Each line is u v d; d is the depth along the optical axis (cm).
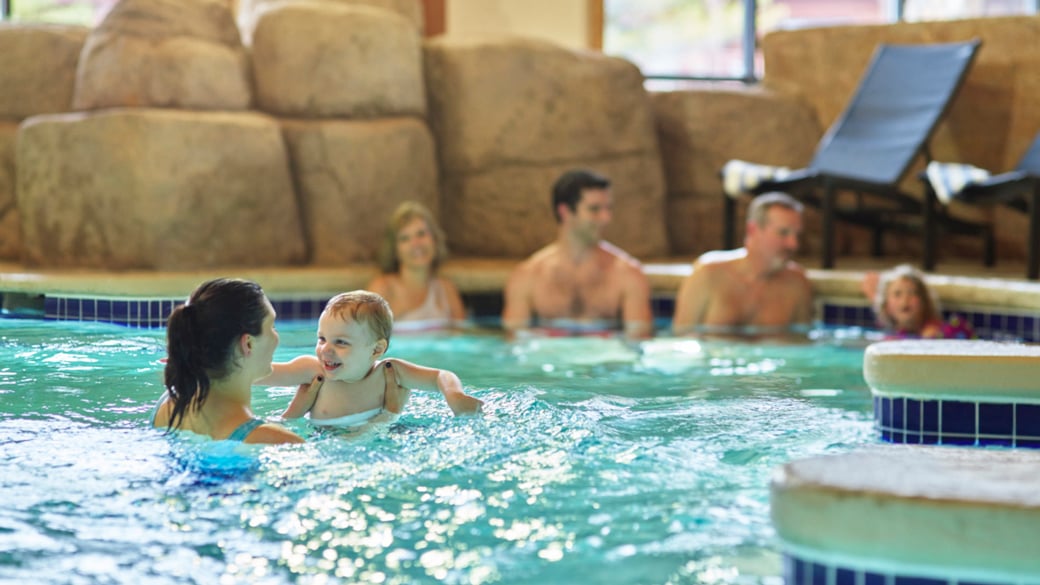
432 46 844
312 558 224
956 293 616
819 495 196
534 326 655
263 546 230
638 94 870
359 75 779
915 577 192
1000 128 873
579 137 841
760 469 294
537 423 336
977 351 341
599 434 329
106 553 225
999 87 872
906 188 897
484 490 269
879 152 775
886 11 1202
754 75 1031
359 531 239
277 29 771
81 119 690
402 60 797
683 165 911
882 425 345
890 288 595
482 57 828
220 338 299
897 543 191
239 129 713
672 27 1266
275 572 216
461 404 338
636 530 243
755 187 764
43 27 794
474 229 837
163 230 680
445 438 314
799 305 648
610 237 852
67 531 237
